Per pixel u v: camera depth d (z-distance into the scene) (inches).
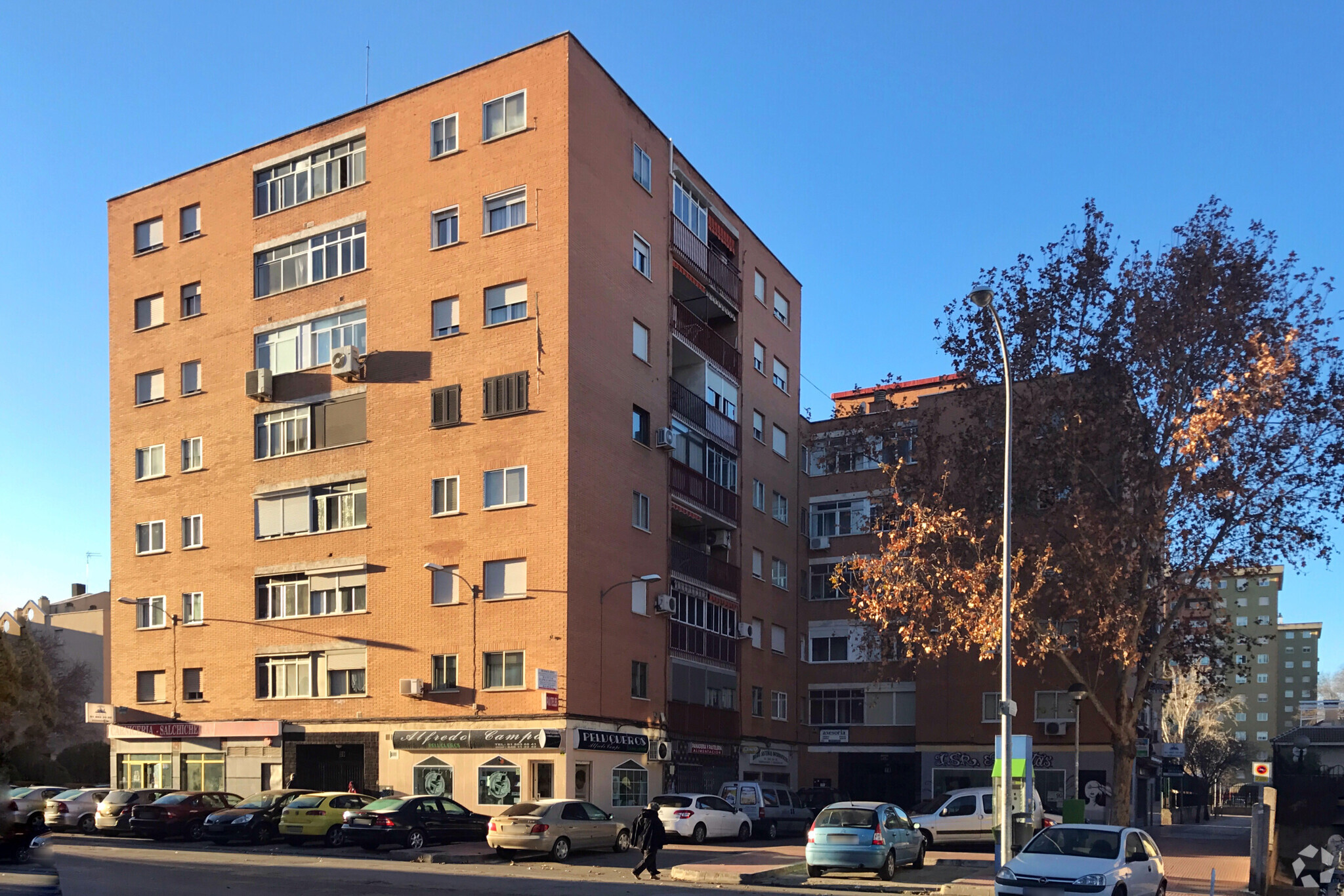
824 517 2058.3
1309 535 1162.6
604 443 1392.7
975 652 1817.2
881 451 1454.2
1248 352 1127.0
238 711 1529.3
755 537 1833.2
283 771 1471.5
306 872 887.1
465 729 1331.2
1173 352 1196.5
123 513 1692.9
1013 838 832.9
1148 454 1224.8
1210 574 1213.1
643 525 1469.0
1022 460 1251.8
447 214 1457.9
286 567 1517.0
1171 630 1321.4
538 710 1285.7
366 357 1486.2
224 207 1660.9
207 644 1577.3
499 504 1359.5
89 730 2507.4
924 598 1236.5
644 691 1432.1
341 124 1566.2
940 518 1229.1
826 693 1988.2
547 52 1405.0
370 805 1135.6
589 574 1338.6
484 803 1305.4
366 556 1450.5
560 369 1337.4
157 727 1581.0
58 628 2706.7
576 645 1298.0
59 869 869.8
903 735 1903.3
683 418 1585.9
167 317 1692.9
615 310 1443.2
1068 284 1273.4
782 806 1488.7
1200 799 2812.5
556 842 1047.6
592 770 1306.6
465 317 1418.6
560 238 1359.5
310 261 1567.4
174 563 1628.9
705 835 1280.8
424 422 1429.6
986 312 1314.0
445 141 1473.9
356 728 1418.6
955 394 1424.7
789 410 2012.8
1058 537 1275.8
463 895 733.9
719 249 1791.3
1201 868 1025.5
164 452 1665.8
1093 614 1218.6
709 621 1632.6
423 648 1385.3
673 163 1620.3
